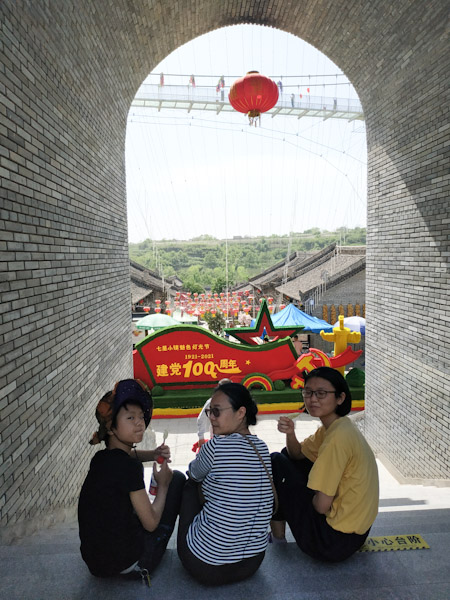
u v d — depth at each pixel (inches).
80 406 173.2
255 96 310.0
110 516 71.8
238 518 73.0
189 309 823.1
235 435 78.5
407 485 206.7
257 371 424.8
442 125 213.5
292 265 1179.9
